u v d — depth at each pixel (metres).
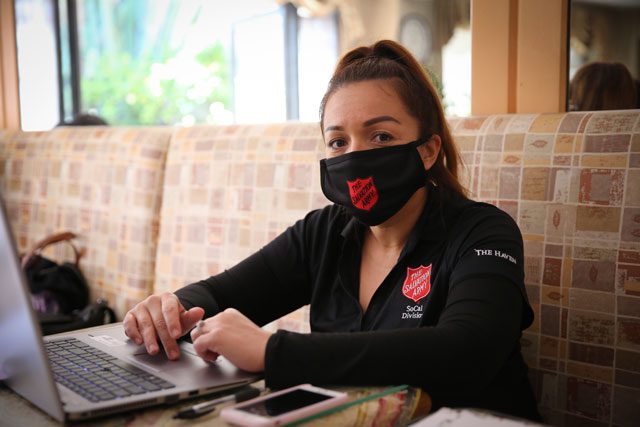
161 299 1.11
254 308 1.31
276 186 1.75
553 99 1.47
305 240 1.32
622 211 1.19
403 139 1.12
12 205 2.68
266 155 1.79
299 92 3.46
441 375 0.82
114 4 3.45
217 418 0.75
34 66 3.19
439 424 0.72
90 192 2.33
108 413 0.76
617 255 1.19
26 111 3.15
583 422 1.23
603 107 2.10
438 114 1.20
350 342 0.84
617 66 2.10
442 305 1.07
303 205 1.69
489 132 1.38
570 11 1.45
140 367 0.93
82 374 0.90
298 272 1.31
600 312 1.21
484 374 0.86
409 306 1.09
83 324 2.12
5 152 2.73
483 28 1.56
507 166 1.33
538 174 1.29
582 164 1.24
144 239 2.10
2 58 3.04
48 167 2.52
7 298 0.76
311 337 0.85
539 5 1.47
